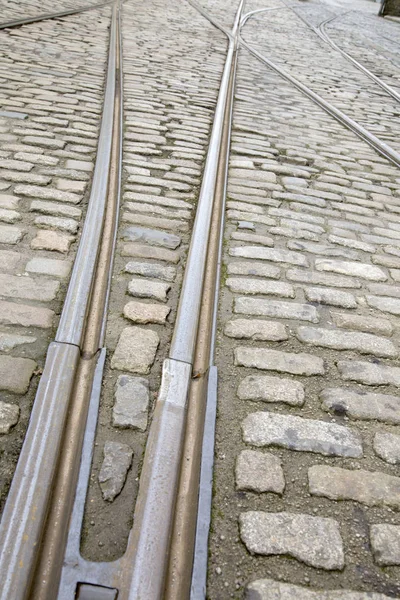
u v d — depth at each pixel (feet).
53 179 12.59
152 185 13.28
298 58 33.30
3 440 6.08
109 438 6.36
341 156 17.61
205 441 6.43
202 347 8.14
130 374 7.36
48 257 9.57
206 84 23.63
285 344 8.39
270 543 5.46
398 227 13.24
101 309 8.45
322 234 12.22
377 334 8.96
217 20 42.68
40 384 6.82
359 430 6.98
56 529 5.30
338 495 6.06
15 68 20.85
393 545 5.59
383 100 26.23
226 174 14.52
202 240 10.78
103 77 21.93
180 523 5.63
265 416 6.99
